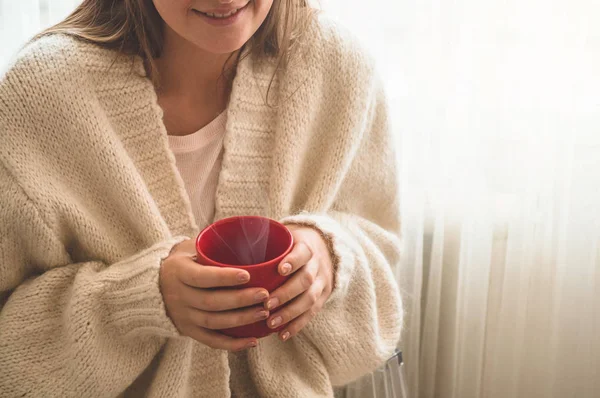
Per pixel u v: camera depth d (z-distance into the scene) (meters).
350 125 0.79
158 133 0.71
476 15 1.02
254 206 0.76
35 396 0.66
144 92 0.70
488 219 1.15
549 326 1.20
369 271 0.74
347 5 1.04
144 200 0.69
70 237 0.72
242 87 0.74
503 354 1.24
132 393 0.78
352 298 0.74
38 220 0.67
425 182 1.14
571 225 1.15
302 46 0.77
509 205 1.15
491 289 1.23
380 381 0.96
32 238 0.68
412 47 1.06
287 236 0.55
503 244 1.20
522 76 1.05
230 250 0.58
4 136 0.66
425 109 1.09
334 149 0.79
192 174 0.76
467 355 1.25
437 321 1.22
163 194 0.72
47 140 0.68
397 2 1.05
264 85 0.76
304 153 0.79
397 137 1.10
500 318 1.22
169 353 0.70
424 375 1.26
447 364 1.26
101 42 0.70
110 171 0.68
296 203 0.82
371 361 0.76
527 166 1.10
